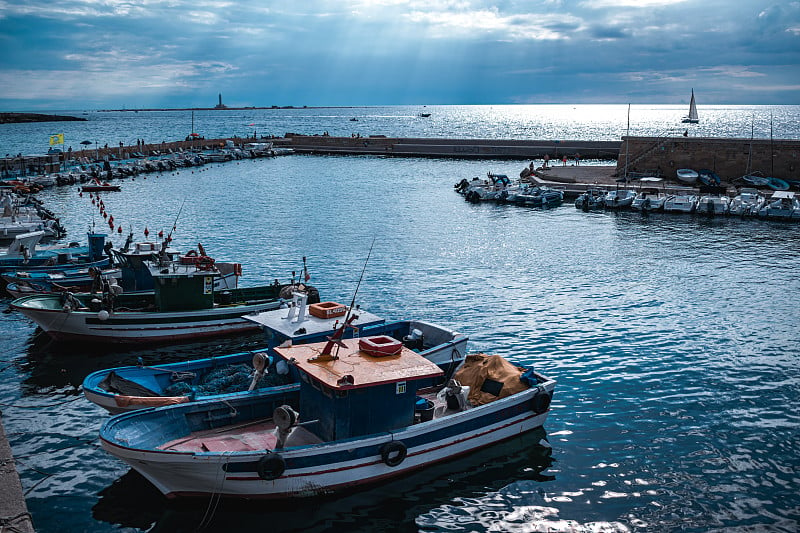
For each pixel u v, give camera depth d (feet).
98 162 322.34
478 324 92.73
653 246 151.23
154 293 87.66
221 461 45.01
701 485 51.62
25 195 211.61
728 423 62.23
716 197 204.13
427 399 60.39
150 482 50.06
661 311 98.89
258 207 208.85
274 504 47.93
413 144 417.08
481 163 359.46
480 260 135.44
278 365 59.36
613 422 62.59
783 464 54.70
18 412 64.34
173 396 56.95
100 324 80.84
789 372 74.90
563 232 169.78
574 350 82.33
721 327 91.04
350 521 46.85
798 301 103.81
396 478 51.75
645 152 257.75
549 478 52.70
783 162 235.20
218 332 86.22
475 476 52.80
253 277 118.83
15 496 44.32
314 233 164.35
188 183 275.39
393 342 54.65
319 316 65.36
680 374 74.43
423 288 112.47
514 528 46.29
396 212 201.16
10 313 97.45
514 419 58.18
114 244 150.00
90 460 54.80
